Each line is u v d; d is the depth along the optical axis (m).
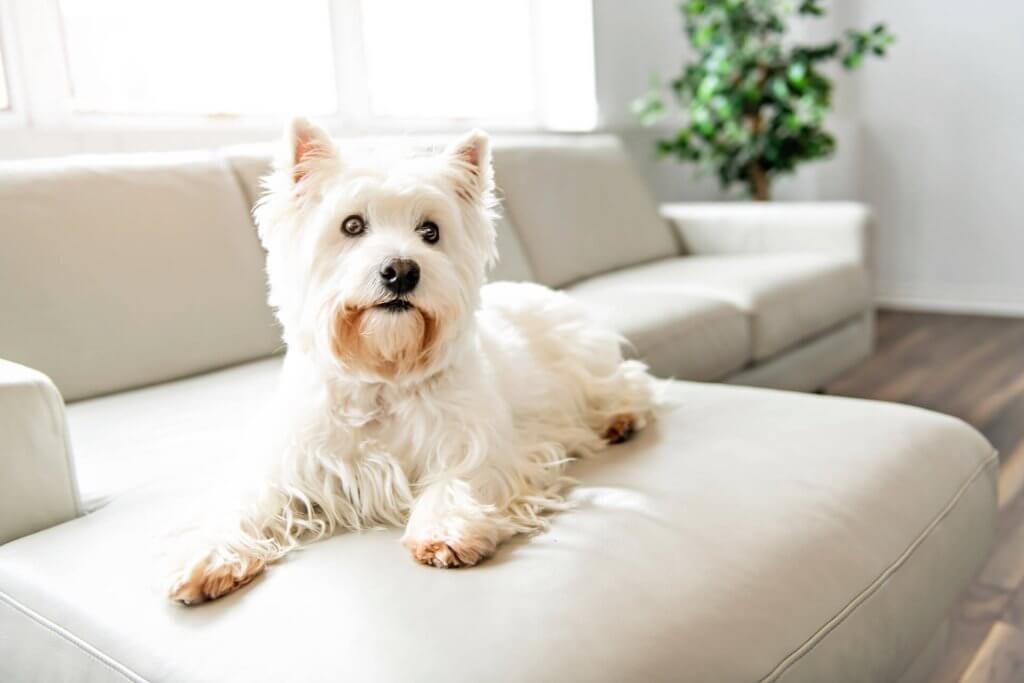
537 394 1.45
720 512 1.13
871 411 1.52
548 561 1.00
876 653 1.04
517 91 3.95
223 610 0.95
